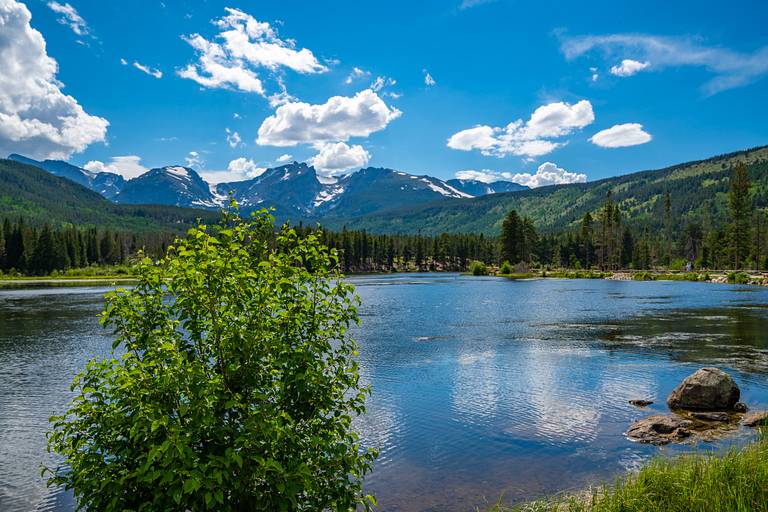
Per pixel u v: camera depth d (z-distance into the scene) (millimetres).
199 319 6754
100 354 30656
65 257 169250
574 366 25656
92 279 140500
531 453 14156
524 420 17156
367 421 17125
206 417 5734
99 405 6348
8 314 52594
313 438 6418
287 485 5879
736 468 9531
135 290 6840
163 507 5715
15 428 17344
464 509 10914
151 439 5824
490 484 12156
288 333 6992
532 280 125062
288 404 6805
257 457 5719
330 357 7320
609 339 33875
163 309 6902
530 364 26250
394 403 19234
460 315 49812
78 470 5996
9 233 163750
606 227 163750
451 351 30312
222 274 6492
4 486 12852
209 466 5715
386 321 45375
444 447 14703
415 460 13758
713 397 17969
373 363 26859
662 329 37938
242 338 6320
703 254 159625
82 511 11500
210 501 5328
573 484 11992
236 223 6980
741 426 16016
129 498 5867
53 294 83000
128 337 6688
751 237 130125
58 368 26906
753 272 114125
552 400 19562
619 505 8852
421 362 27047
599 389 21125
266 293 6773
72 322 46031
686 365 25406
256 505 5992
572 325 41469
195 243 6699
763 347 30094
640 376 23297
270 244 7227
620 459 13555
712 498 8367
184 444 5395
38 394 21750
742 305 54281
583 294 75125
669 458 12656
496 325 42188
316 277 7332
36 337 37375
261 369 6719
